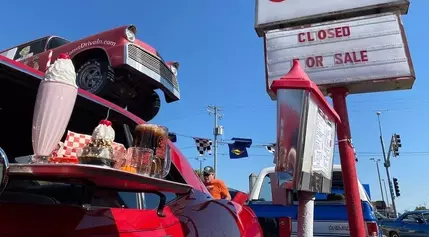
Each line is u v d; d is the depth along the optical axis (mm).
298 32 4242
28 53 7719
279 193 2059
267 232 6527
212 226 1949
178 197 2088
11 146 2570
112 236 1422
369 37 3996
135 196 1877
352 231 3469
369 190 7977
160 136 1640
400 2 3947
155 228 1627
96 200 1651
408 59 3818
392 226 15305
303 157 1910
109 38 6535
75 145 1487
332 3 4168
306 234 2047
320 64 4062
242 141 16484
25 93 2117
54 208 1364
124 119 2264
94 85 6473
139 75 6590
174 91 7492
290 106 1962
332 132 2395
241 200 2633
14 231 1201
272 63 4258
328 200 6410
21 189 1598
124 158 1438
